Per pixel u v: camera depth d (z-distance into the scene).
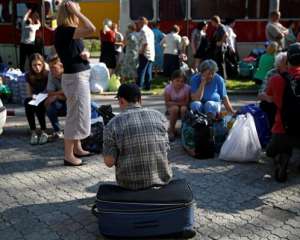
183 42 13.35
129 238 4.00
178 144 6.89
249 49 15.12
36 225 4.37
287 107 5.13
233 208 4.69
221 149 6.18
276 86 5.21
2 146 6.90
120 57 14.12
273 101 5.30
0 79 10.22
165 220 3.95
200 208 4.69
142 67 11.95
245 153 5.99
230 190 5.15
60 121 8.15
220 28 12.57
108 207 3.94
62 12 5.61
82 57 5.68
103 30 14.02
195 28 13.68
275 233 4.18
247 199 4.91
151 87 12.54
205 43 12.67
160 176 4.12
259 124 6.48
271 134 5.92
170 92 7.12
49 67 6.96
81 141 6.40
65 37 5.58
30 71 7.19
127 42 12.29
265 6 14.89
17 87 10.02
